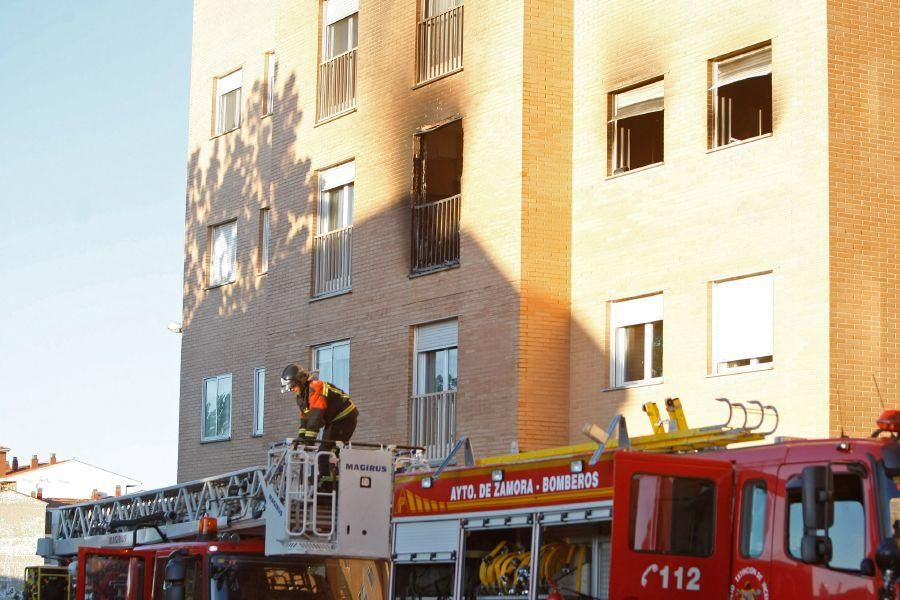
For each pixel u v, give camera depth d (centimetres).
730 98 2069
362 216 2612
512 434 2212
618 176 2208
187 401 3425
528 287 2238
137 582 1839
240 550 1722
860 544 1119
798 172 1920
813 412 1850
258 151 3244
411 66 2523
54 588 2209
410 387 2459
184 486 2055
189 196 3494
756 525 1207
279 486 1686
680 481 1225
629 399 2142
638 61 2200
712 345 2038
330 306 2678
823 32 1906
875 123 1919
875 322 1873
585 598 1270
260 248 3216
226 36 3394
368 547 1644
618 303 2203
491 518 1396
